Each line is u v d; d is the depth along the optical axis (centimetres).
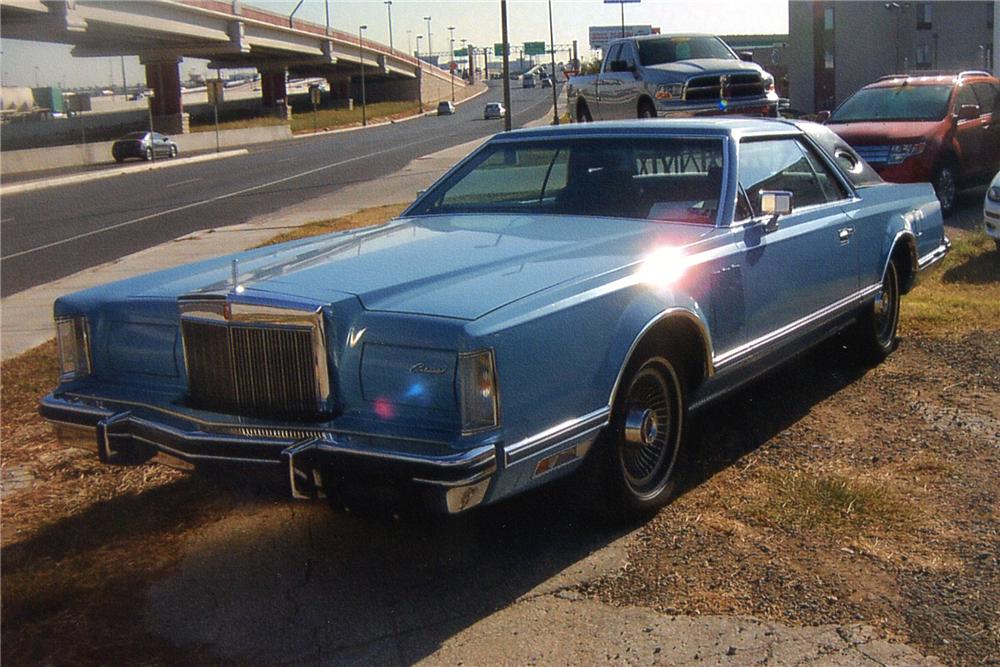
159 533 431
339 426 347
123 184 3234
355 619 357
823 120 1357
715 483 459
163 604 370
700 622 345
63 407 399
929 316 736
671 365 424
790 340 512
